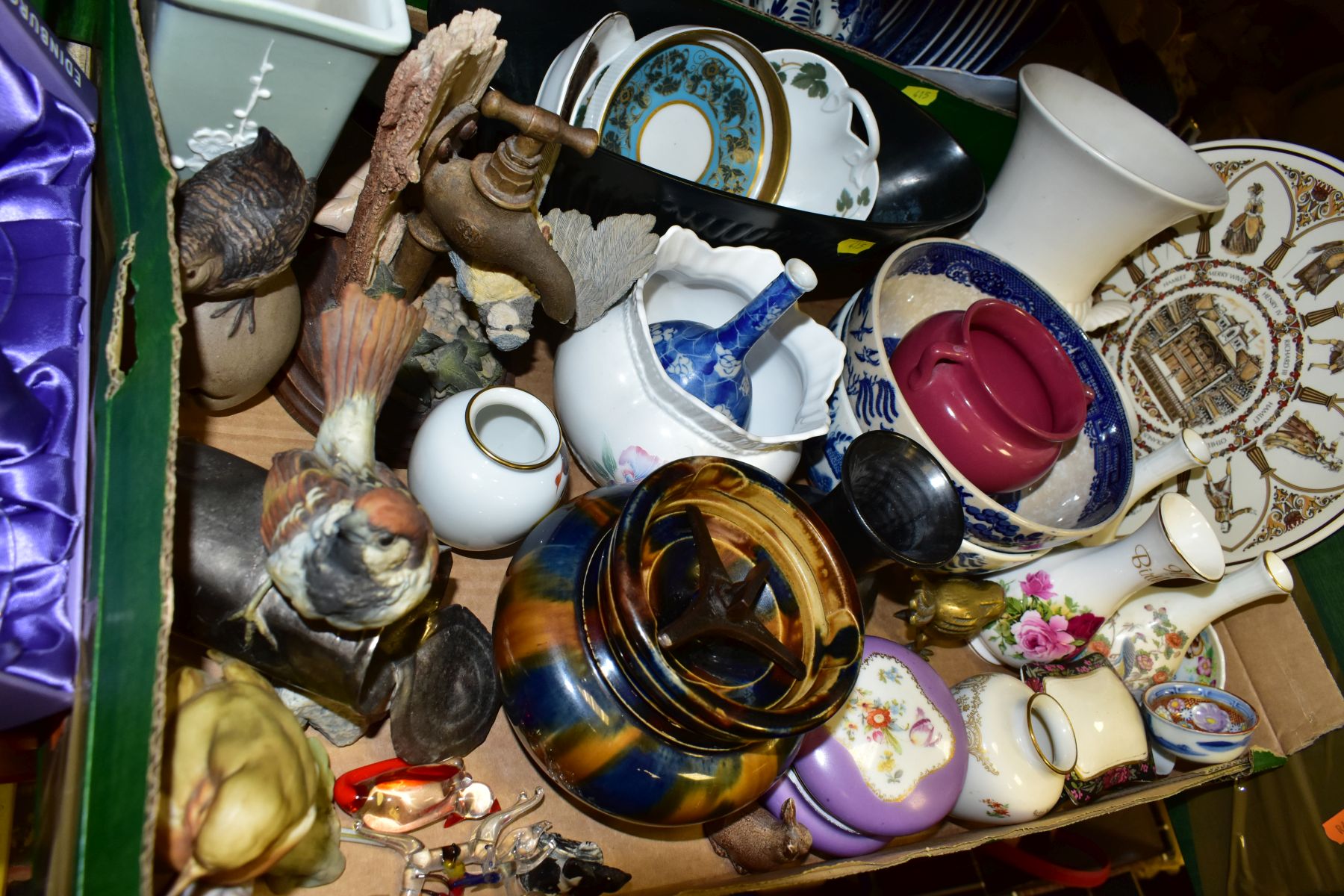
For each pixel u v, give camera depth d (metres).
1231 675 1.28
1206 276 1.26
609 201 0.90
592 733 0.64
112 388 0.48
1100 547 1.03
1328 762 1.23
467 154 0.91
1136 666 1.13
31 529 0.56
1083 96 1.14
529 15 0.98
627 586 0.60
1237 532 1.23
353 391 0.58
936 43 1.35
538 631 0.65
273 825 0.48
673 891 0.74
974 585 0.98
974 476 0.95
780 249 1.01
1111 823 1.40
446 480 0.70
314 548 0.51
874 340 0.91
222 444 0.77
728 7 1.06
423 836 0.72
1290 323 1.19
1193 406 1.27
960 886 1.31
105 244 0.65
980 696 0.95
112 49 0.63
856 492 0.83
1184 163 1.13
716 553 0.66
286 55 0.62
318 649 0.57
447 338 0.81
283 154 0.62
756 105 1.00
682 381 0.79
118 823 0.40
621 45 0.95
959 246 1.10
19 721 0.56
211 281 0.60
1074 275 1.15
